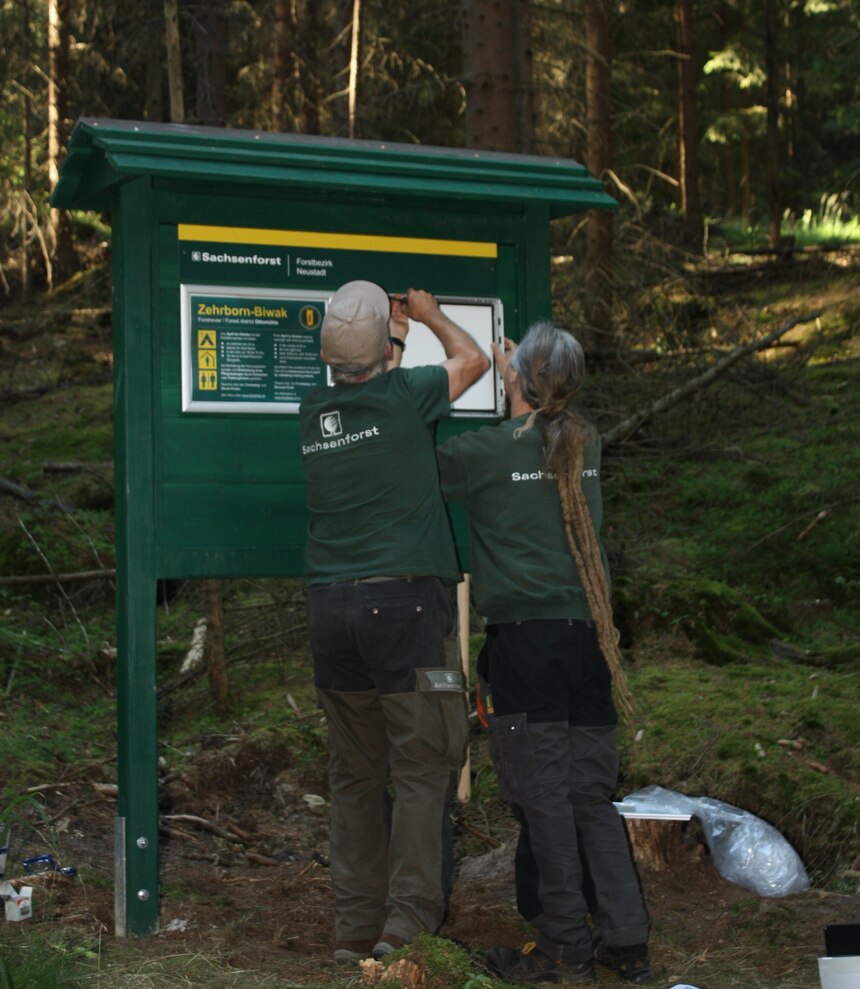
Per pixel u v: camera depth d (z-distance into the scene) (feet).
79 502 31.37
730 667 21.02
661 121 74.64
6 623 24.59
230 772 17.90
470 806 17.62
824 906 13.25
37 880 12.48
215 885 13.93
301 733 19.20
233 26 58.49
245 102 67.15
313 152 12.32
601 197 13.26
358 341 11.15
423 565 10.81
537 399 11.19
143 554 12.00
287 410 12.55
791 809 15.75
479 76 28.48
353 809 11.63
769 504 29.32
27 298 59.98
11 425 40.63
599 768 11.12
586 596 10.82
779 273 52.03
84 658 22.94
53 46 58.44
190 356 12.25
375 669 10.82
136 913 11.55
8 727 19.24
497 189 12.85
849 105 74.54
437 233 13.23
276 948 11.62
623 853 10.98
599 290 38.17
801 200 87.66
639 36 62.44
